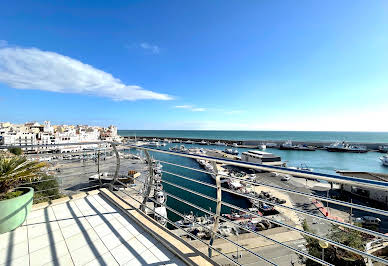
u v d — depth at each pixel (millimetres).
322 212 19125
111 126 112750
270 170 1285
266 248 12805
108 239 2170
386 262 855
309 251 9297
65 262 1813
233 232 14547
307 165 46844
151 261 1813
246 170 36219
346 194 24531
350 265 7949
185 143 99062
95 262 1811
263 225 15781
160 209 15352
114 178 3615
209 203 22484
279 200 21938
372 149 73375
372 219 16891
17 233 2283
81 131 86750
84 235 2248
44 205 3004
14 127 75812
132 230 2350
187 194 25469
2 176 2373
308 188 27453
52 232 2311
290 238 13938
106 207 3014
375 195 21969
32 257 1880
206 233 13953
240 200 23453
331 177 1053
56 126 92562
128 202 3086
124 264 1783
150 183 2781
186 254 1838
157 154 54281
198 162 43250
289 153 66500
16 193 2496
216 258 11883
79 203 3160
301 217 17625
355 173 22516
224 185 27438
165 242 2035
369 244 8766
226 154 57531
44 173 3213
